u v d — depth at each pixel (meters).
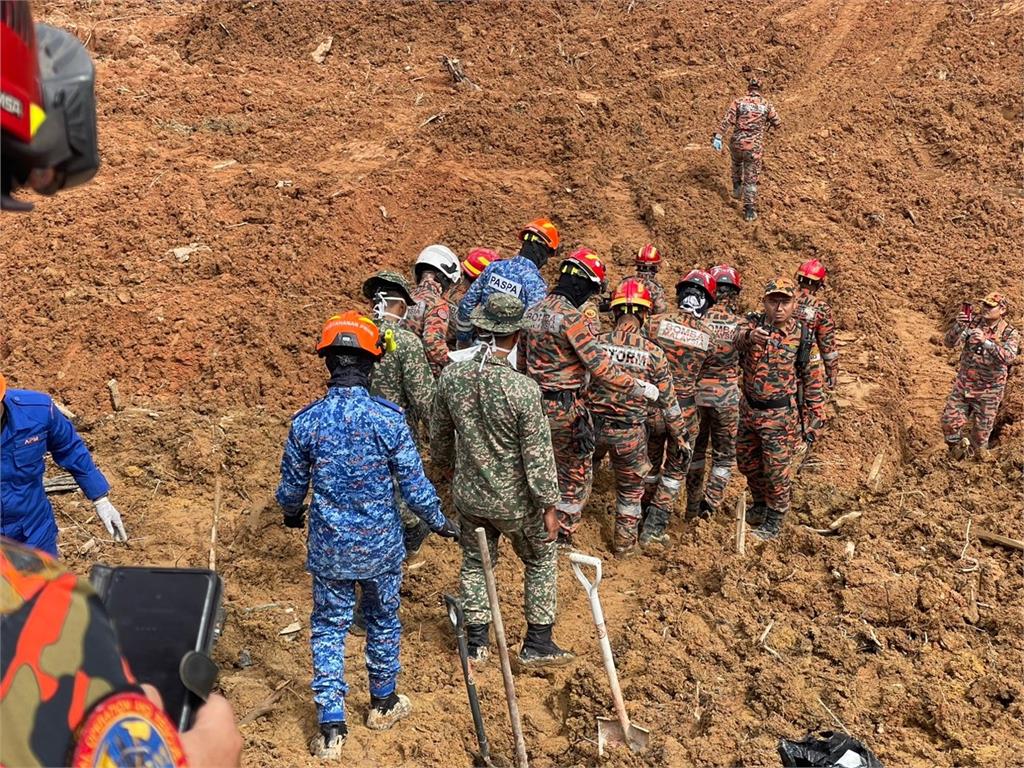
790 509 8.19
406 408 6.73
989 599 6.52
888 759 5.11
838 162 15.59
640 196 13.09
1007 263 13.16
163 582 1.78
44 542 4.95
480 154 13.62
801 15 20.45
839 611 6.41
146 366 8.87
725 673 5.83
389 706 5.32
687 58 17.88
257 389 8.80
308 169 12.45
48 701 1.11
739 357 7.66
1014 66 18.78
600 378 6.43
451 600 4.75
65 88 1.33
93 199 11.15
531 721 5.49
